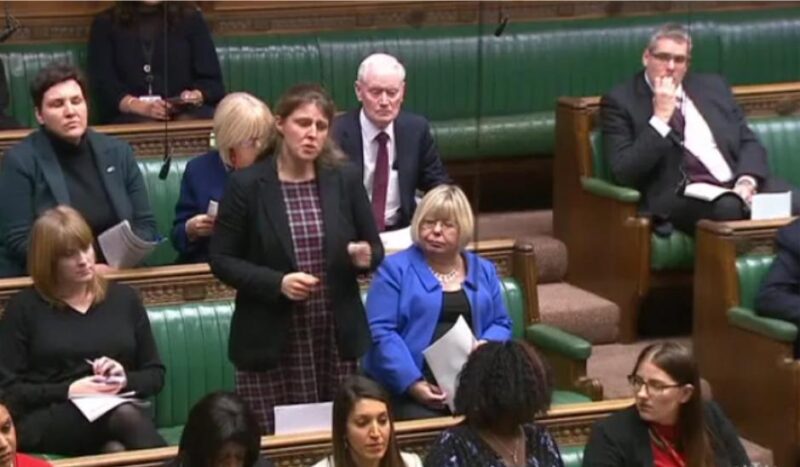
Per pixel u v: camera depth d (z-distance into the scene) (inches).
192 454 446.9
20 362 516.4
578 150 724.0
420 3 848.3
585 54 845.2
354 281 511.8
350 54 817.5
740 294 644.1
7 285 539.2
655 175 700.7
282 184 505.0
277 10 828.0
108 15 754.8
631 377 506.6
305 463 493.0
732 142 711.7
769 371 625.9
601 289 713.0
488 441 475.2
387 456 472.1
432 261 548.4
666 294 716.0
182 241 611.8
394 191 650.8
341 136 644.1
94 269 525.3
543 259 732.7
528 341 603.5
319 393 513.7
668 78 698.8
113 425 509.7
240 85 802.8
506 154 812.0
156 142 673.6
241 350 506.6
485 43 830.5
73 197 590.6
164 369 533.6
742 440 637.9
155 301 569.6
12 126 732.0
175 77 753.6
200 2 812.6
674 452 506.3
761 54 870.4
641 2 869.8
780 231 637.9
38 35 788.0
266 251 500.7
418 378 535.2
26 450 510.6
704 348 659.4
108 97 749.3
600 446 505.0
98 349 520.1
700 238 658.8
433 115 828.6
